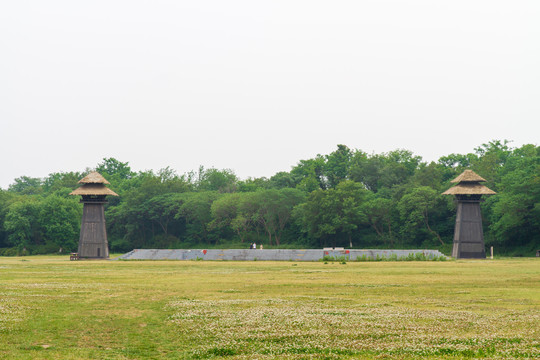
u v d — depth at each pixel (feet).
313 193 472.44
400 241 468.75
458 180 362.53
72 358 71.82
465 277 187.21
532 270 223.30
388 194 517.55
